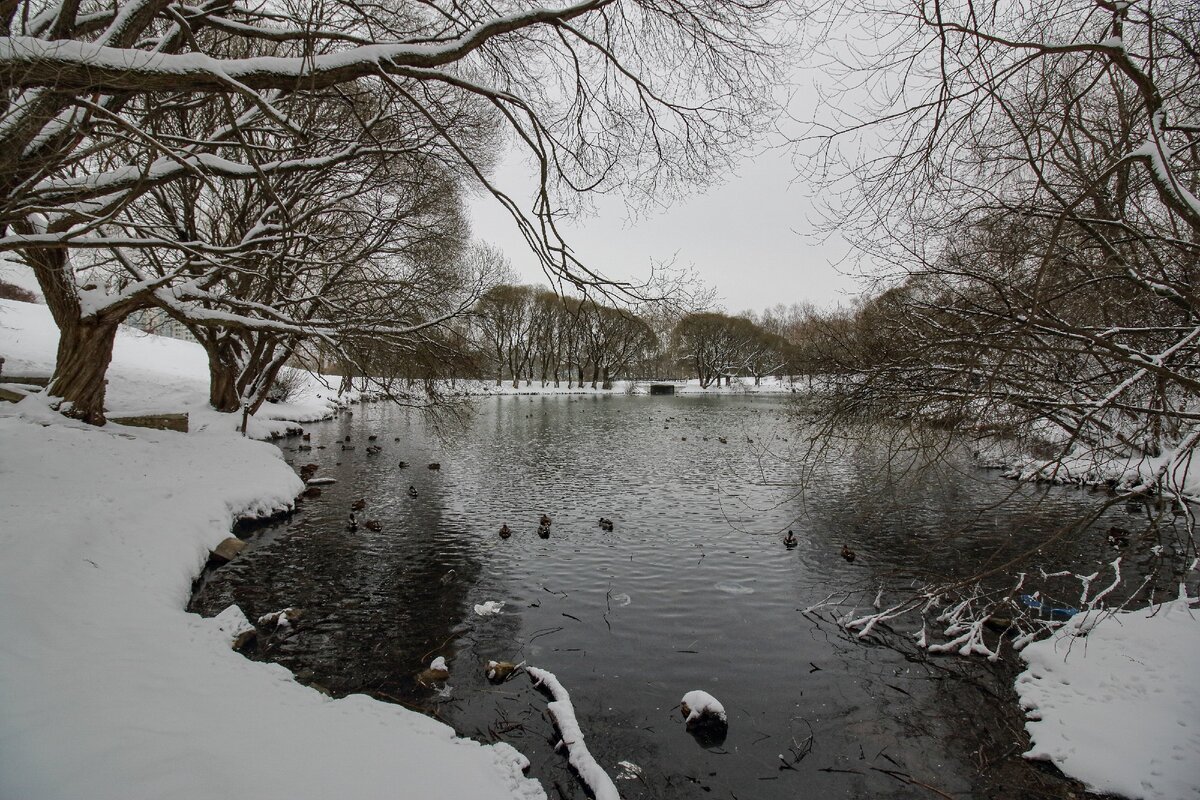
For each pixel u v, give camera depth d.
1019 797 4.77
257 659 6.66
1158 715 5.34
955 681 6.43
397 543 11.09
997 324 6.09
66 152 7.37
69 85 5.98
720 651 7.06
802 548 10.88
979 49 4.46
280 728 4.32
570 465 19.64
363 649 7.00
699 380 79.81
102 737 3.66
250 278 17.25
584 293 7.79
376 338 13.75
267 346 22.11
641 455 21.72
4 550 6.29
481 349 16.50
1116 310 6.62
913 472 14.09
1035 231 6.52
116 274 18.55
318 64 6.48
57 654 4.71
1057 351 4.97
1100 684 5.94
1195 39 4.79
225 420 20.31
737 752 5.28
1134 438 5.21
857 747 5.37
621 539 11.42
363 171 15.46
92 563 7.08
